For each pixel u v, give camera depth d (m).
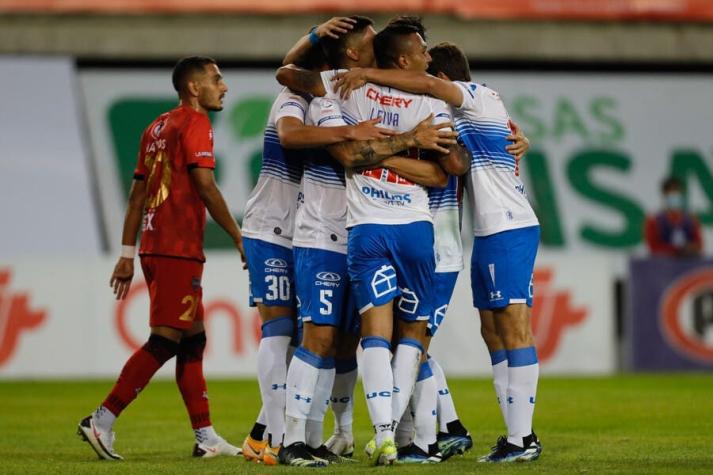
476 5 69.81
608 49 70.38
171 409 34.25
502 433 26.61
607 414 30.94
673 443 23.67
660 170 67.31
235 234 22.91
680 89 68.44
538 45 70.00
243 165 64.19
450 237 21.47
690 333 50.78
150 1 68.62
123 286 23.88
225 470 19.14
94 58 67.81
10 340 48.59
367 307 19.67
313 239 20.31
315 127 19.80
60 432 27.64
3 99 63.12
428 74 20.88
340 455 21.92
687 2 71.31
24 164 62.28
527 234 20.92
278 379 21.33
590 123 67.31
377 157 19.56
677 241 59.41
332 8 69.06
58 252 61.44
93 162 65.00
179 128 22.70
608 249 65.69
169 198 22.64
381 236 19.56
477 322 48.75
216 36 68.50
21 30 67.50
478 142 20.94
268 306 21.66
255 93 65.38
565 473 18.25
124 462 21.25
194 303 22.66
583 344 49.97
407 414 21.59
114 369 48.72
